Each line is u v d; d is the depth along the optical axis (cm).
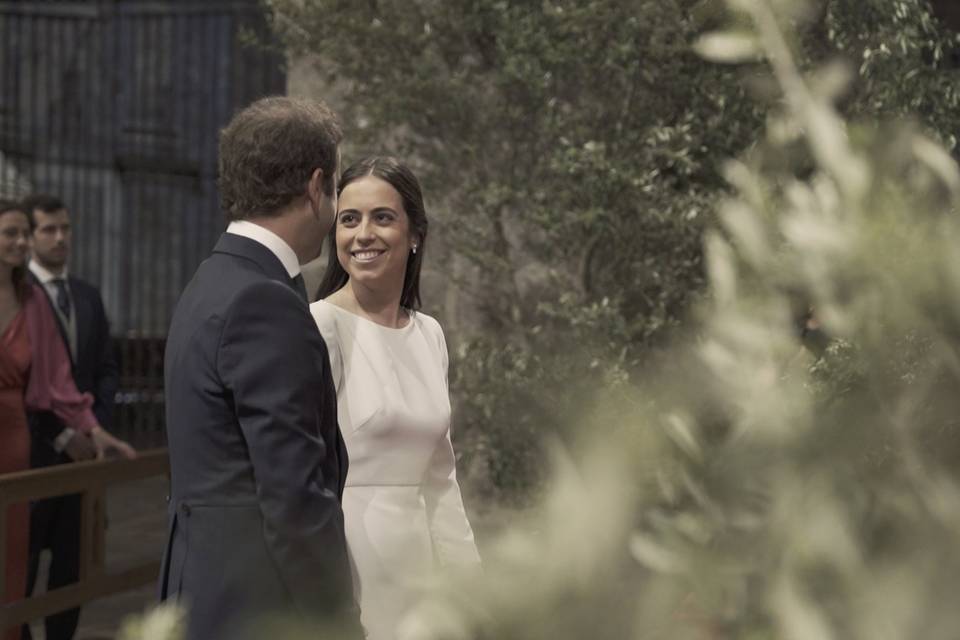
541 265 604
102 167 1711
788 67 50
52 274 584
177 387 250
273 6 568
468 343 558
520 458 512
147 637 49
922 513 39
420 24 556
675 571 38
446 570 39
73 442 559
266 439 238
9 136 1888
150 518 984
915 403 41
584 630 37
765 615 38
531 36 520
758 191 47
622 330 497
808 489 39
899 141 45
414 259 336
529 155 573
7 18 1744
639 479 38
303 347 246
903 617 36
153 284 1698
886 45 457
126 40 1925
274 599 240
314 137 263
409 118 561
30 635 547
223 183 265
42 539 557
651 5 506
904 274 42
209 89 1897
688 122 527
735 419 42
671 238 526
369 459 306
